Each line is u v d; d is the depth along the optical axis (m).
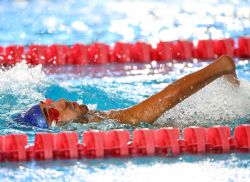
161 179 12.41
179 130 15.20
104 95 19.14
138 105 15.59
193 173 12.76
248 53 25.28
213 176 12.53
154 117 15.28
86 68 23.95
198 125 15.57
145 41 27.34
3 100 18.06
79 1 38.22
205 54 25.52
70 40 27.75
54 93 19.28
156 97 15.27
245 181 12.16
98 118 15.70
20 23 31.58
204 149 14.43
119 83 21.09
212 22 31.25
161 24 31.31
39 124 15.35
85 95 19.11
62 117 15.45
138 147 14.40
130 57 25.36
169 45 25.59
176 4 36.84
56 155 14.17
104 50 25.20
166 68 23.66
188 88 14.90
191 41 25.95
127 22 31.95
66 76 22.39
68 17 33.22
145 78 21.91
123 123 15.45
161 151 14.42
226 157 13.88
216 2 36.91
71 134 14.36
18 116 16.16
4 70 22.84
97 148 14.19
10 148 14.14
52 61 24.84
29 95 18.70
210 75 14.85
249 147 14.40
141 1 38.19
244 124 15.31
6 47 24.91
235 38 27.41
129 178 12.51
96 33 29.39
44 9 35.41
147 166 13.34
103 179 12.46
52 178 12.60
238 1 36.91
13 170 13.17
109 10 35.31
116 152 14.32
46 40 27.83
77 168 13.27
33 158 14.01
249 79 20.62
